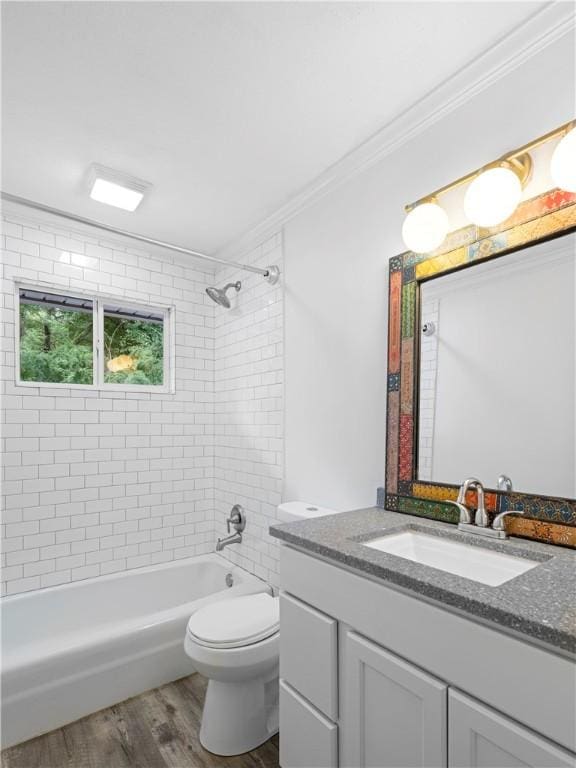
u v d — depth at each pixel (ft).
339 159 6.52
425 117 5.46
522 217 4.44
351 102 5.35
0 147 6.13
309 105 5.39
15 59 4.62
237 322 9.64
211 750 5.41
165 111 5.46
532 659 2.54
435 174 5.41
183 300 10.14
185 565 9.39
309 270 7.48
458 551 4.42
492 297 4.73
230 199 7.63
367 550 3.84
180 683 6.83
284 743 4.49
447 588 2.96
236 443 9.53
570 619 2.50
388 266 5.98
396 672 3.30
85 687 6.08
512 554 4.00
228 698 5.51
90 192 7.02
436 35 4.42
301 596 4.37
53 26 4.25
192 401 10.17
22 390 8.05
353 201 6.62
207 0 4.01
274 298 8.42
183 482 9.95
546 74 4.36
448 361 5.11
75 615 8.07
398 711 3.32
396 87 5.11
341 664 3.87
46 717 5.76
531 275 4.41
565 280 4.15
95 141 6.04
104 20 4.20
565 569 3.34
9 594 7.79
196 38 4.42
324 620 4.00
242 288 9.45
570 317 4.10
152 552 9.43
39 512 8.14
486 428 4.68
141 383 9.78
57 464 8.36
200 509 10.18
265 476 8.54
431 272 5.31
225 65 4.76
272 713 5.95
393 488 5.59
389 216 6.02
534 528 4.16
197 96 5.21
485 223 4.47
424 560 4.62
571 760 2.34
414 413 5.40
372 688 3.55
